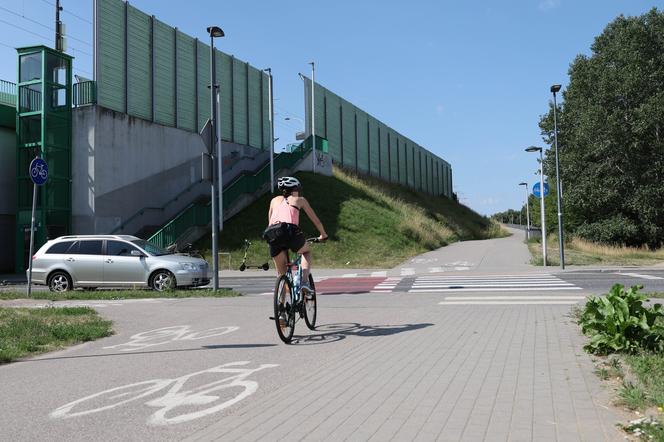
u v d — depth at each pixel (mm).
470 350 6418
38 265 15586
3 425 4074
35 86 27031
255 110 40438
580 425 3766
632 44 39656
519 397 4480
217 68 36406
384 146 57312
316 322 8820
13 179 28016
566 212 43500
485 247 32719
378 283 16750
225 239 28266
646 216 38500
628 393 4352
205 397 4715
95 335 7883
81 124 27469
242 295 13672
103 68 28016
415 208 45938
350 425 3887
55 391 5016
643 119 37438
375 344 6938
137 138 29734
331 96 45969
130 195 29109
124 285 15266
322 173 40094
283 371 5594
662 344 5945
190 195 33156
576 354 6082
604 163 39750
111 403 4605
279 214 7012
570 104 43688
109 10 28406
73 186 27375
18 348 6816
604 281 15461
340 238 28812
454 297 12070
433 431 3717
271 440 3629
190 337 7781
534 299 11367
